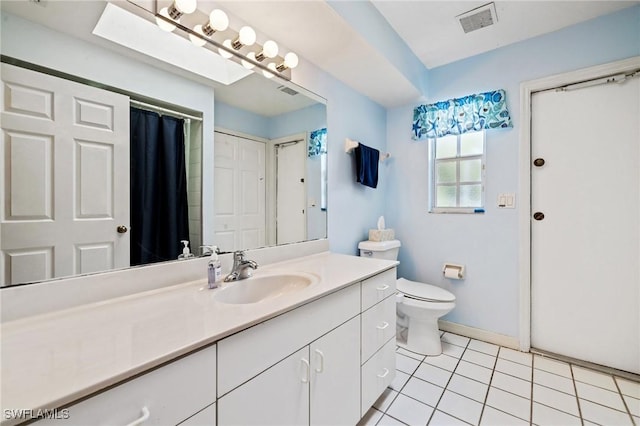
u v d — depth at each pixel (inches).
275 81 64.3
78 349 25.7
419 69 90.0
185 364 26.8
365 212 95.0
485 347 83.8
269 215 64.1
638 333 68.1
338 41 62.2
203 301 38.9
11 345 26.5
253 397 33.2
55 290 34.5
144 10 43.4
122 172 41.6
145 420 24.0
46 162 34.9
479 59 87.0
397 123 104.2
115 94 40.9
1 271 31.5
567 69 73.9
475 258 89.1
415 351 81.2
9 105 32.5
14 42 32.8
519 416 56.3
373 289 57.4
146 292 42.5
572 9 67.4
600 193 71.6
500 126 82.0
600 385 65.5
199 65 51.3
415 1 64.6
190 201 50.2
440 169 97.7
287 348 37.6
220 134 54.7
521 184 80.5
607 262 71.1
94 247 38.4
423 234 99.1
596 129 71.6
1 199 31.8
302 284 51.4
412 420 55.6
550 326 78.7
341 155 83.7
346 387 49.2
